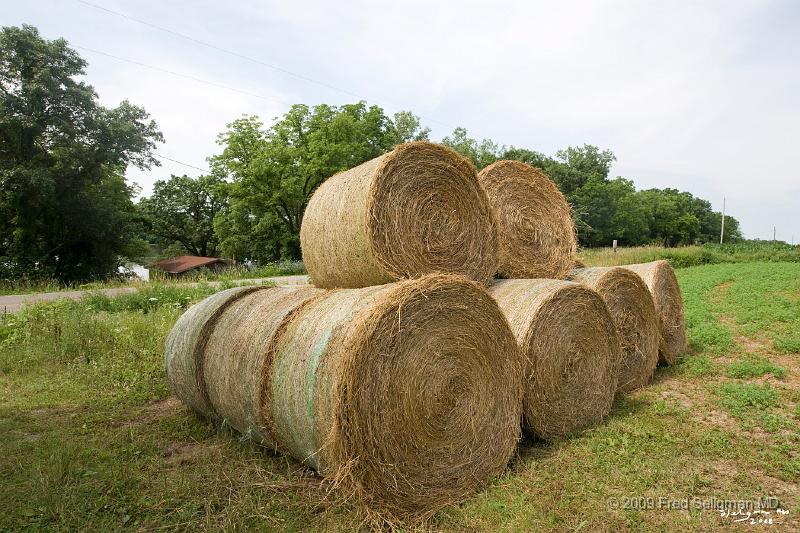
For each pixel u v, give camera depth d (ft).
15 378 25.67
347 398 11.82
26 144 93.30
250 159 139.23
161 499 13.05
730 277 55.47
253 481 13.96
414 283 13.12
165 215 192.44
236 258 157.69
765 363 25.25
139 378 25.32
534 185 22.88
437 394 13.29
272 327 15.81
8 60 91.25
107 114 102.94
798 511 12.25
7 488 13.69
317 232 18.62
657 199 232.32
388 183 16.14
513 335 15.20
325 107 140.05
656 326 23.91
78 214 99.91
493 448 14.46
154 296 47.55
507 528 11.66
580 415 17.98
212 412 18.89
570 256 23.79
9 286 72.69
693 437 16.67
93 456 15.99
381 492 12.26
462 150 167.84
